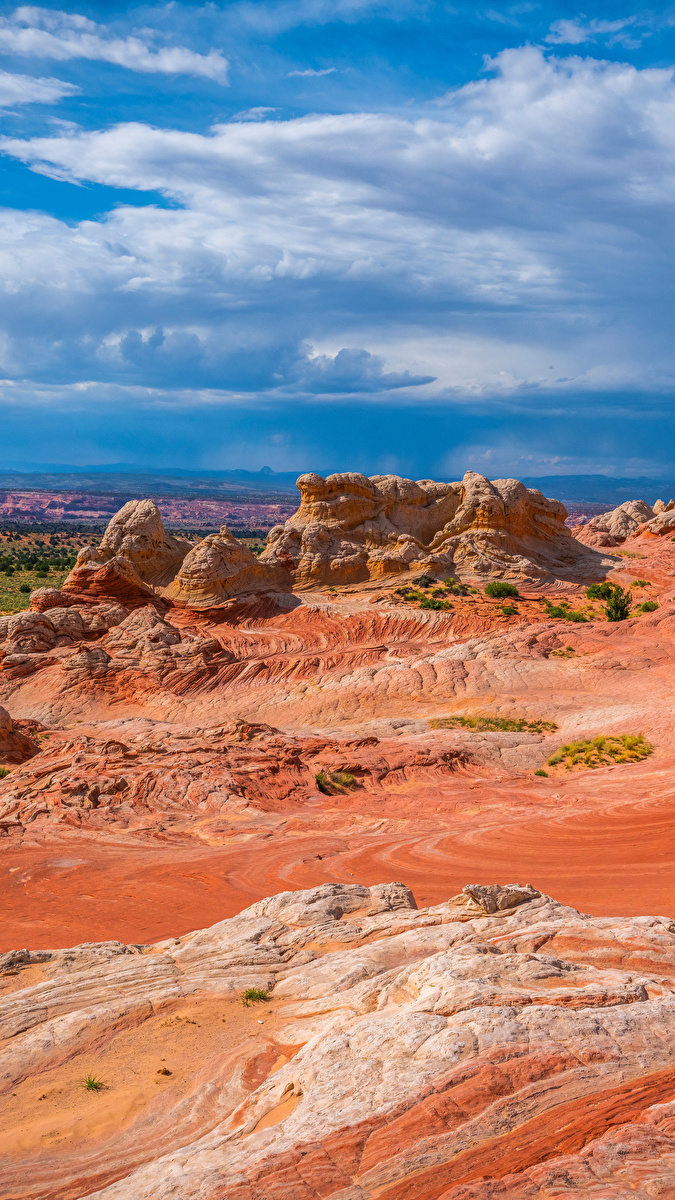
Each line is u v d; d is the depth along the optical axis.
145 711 49.78
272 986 10.98
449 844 22.75
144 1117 8.19
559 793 29.14
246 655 58.22
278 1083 7.90
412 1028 7.80
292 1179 6.07
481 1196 5.63
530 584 74.69
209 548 69.94
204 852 22.94
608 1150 5.95
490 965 9.16
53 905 19.02
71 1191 7.09
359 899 14.14
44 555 179.88
